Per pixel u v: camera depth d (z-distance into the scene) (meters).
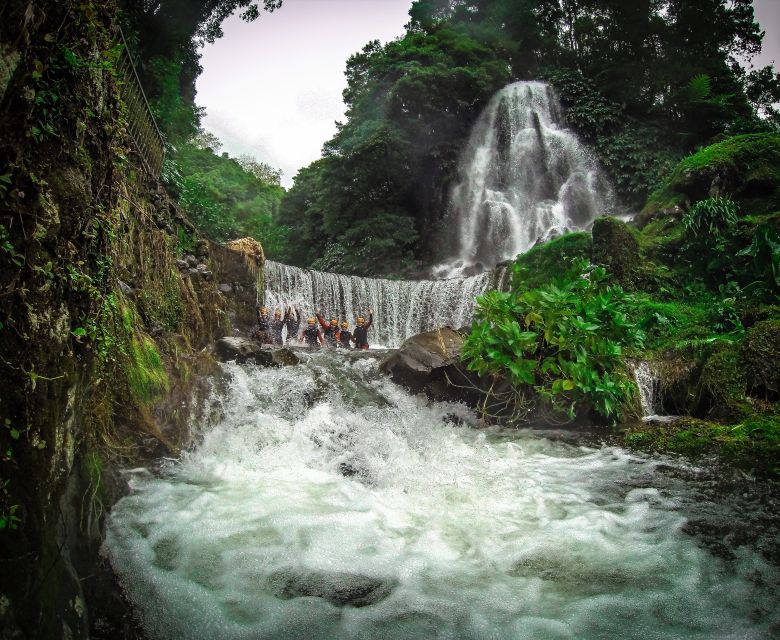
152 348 4.79
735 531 3.52
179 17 13.55
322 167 28.05
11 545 1.92
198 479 4.14
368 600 2.79
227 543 3.24
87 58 2.70
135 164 7.28
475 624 2.60
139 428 4.05
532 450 5.51
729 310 7.47
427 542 3.41
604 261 10.03
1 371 1.97
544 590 2.88
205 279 8.55
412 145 23.80
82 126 2.65
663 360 7.16
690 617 2.64
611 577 3.00
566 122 22.61
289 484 4.24
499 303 6.50
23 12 2.10
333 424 5.53
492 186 23.20
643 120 22.09
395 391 6.85
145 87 12.66
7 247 2.01
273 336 10.77
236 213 37.38
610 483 4.46
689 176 11.73
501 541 3.43
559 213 20.67
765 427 5.32
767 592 2.83
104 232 3.00
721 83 21.66
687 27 22.05
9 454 1.97
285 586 2.88
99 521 2.97
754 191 11.23
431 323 15.11
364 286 15.81
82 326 2.66
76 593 2.37
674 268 10.16
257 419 5.27
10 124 2.09
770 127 17.19
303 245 27.62
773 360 5.95
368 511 3.82
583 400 6.30
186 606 2.66
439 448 5.41
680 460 4.97
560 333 6.01
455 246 23.22
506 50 25.67
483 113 24.61
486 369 6.32
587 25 24.45
